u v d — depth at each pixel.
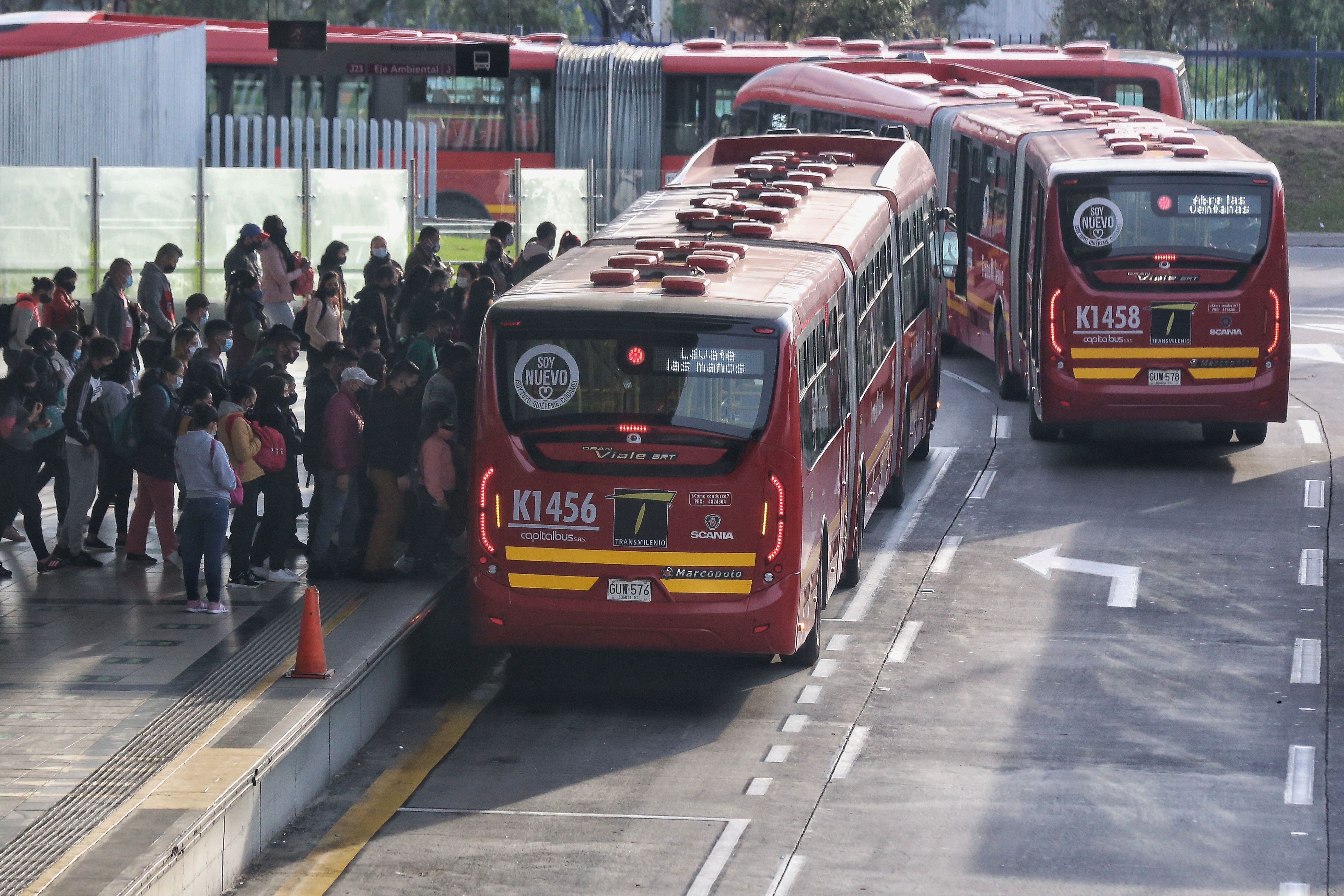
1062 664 35.50
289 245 79.31
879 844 26.59
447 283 48.31
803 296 33.47
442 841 26.77
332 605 34.91
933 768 29.83
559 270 35.38
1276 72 132.88
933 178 58.34
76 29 92.12
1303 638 37.16
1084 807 28.09
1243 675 34.78
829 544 36.31
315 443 37.31
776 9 134.62
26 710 28.67
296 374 70.00
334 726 29.58
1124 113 64.50
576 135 99.50
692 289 32.44
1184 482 51.78
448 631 36.69
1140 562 43.09
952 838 26.83
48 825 23.73
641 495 31.70
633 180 98.25
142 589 37.06
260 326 48.62
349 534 37.41
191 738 27.16
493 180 84.94
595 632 32.12
